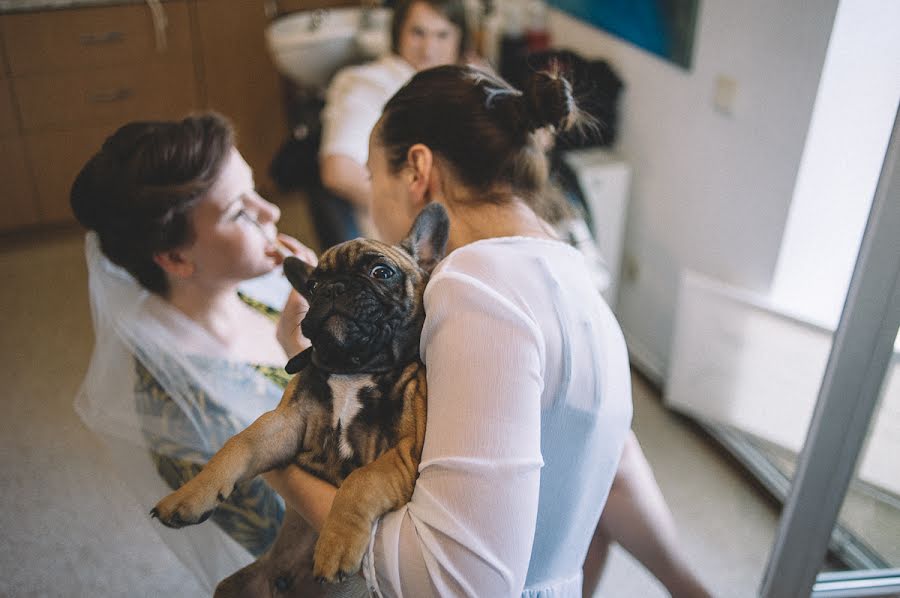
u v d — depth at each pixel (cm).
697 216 267
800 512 167
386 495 81
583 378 86
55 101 352
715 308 253
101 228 134
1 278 350
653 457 263
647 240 297
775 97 227
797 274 239
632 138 293
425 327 83
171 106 374
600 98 288
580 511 97
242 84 383
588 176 281
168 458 132
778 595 178
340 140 261
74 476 252
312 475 91
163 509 82
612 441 94
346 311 83
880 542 197
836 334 151
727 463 262
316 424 91
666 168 279
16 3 327
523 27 337
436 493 75
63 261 363
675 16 258
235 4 364
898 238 140
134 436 134
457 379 77
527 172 103
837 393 153
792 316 234
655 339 303
